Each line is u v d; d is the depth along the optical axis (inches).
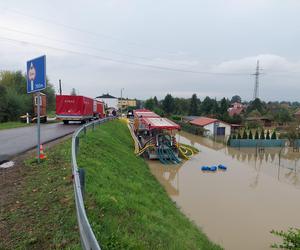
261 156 1370.6
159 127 1094.4
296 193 733.3
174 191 699.4
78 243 194.5
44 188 291.1
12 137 670.5
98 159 478.9
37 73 363.6
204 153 1334.9
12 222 222.4
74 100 1157.7
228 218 542.3
